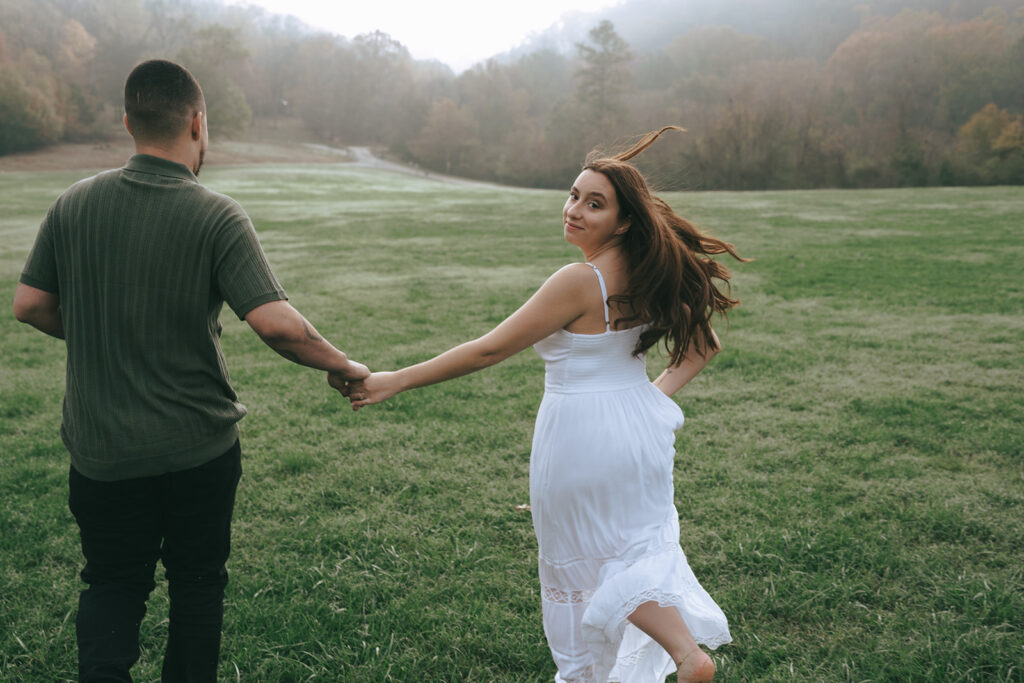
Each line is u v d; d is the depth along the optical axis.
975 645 2.55
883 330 7.95
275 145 113.12
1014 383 5.89
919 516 3.61
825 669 2.53
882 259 12.99
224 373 2.19
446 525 3.68
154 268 2.01
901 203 24.34
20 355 7.80
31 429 5.34
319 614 2.89
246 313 2.07
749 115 64.06
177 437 2.06
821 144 62.50
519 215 24.22
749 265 12.78
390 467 4.47
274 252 16.62
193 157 2.20
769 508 3.77
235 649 2.67
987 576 3.04
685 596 2.17
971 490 3.92
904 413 5.26
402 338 8.36
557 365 2.22
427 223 22.11
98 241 2.02
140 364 2.04
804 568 3.17
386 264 14.54
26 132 82.06
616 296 2.15
